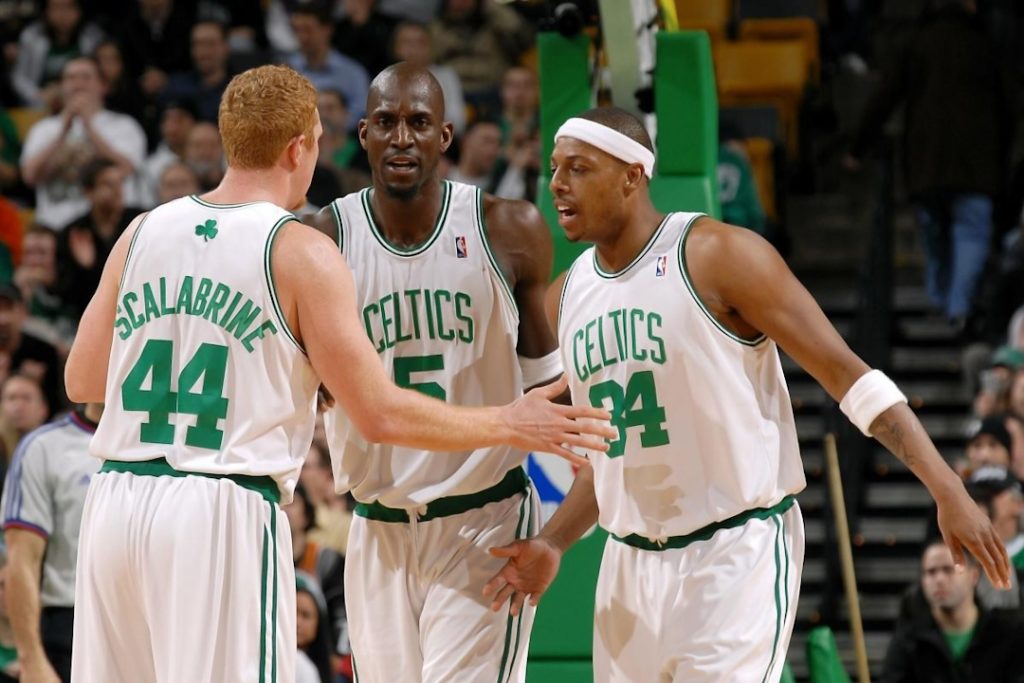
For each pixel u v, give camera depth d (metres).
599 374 13.04
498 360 14.31
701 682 12.38
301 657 20.58
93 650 11.84
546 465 17.78
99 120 35.84
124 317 12.09
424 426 11.86
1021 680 21.23
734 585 12.46
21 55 39.69
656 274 12.72
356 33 38.09
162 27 38.97
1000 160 32.97
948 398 33.19
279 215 12.00
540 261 14.28
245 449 11.77
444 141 13.95
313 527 23.45
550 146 18.05
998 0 39.72
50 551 19.11
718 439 12.62
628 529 13.02
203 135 34.16
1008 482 22.42
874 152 36.31
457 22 37.84
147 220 12.21
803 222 38.97
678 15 39.34
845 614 29.55
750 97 38.59
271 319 11.78
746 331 12.71
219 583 11.52
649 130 18.78
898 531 30.83
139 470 11.76
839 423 30.22
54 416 28.97
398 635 14.46
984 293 34.31
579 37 17.98
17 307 28.95
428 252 14.06
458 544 14.20
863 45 42.88
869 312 31.80
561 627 17.28
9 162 37.38
